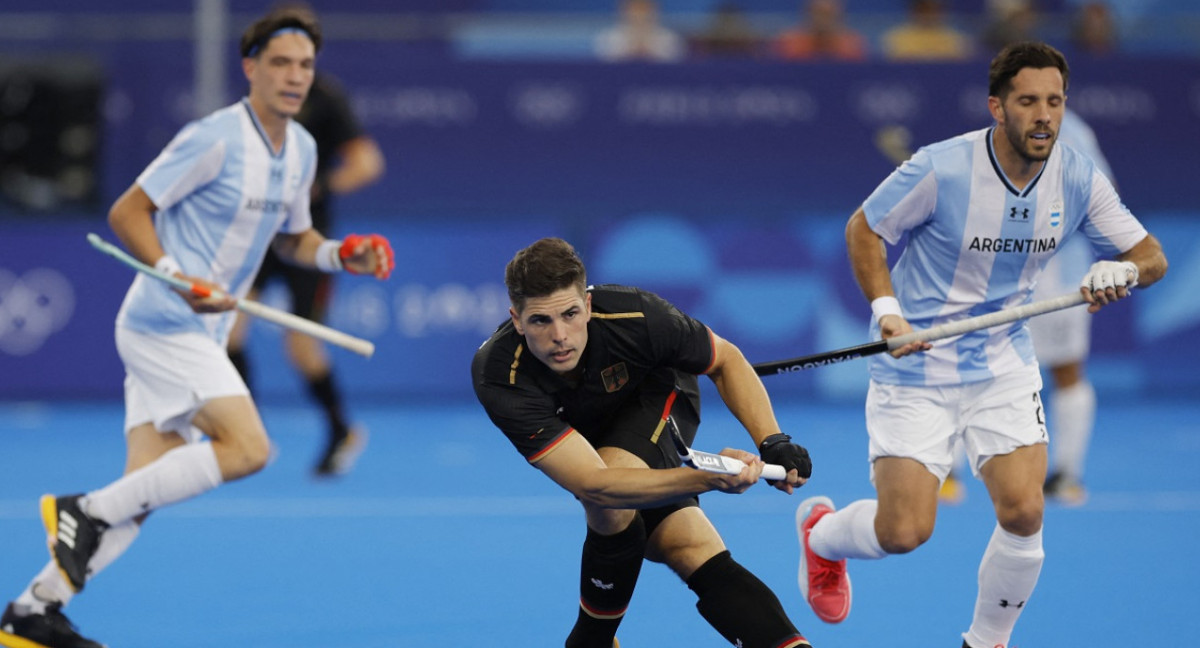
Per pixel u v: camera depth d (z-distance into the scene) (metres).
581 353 13.73
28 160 39.38
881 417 16.50
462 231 39.19
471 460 31.84
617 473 13.38
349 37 44.56
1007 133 15.59
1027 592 15.98
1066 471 27.12
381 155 40.66
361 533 24.38
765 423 14.30
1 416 37.34
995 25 44.44
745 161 41.22
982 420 16.22
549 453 13.73
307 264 19.97
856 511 16.59
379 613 19.08
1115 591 20.16
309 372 29.56
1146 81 41.12
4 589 20.14
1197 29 45.34
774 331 38.84
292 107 18.34
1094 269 15.74
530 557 22.53
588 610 15.24
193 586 20.59
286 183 18.81
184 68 39.97
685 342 14.34
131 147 40.06
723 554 14.95
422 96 40.59
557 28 46.50
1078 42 43.19
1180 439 34.44
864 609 19.23
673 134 41.12
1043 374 40.44
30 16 47.66
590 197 41.12
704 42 43.88
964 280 16.34
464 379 39.19
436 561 22.27
